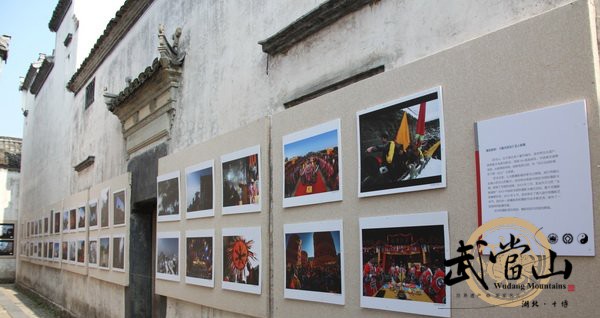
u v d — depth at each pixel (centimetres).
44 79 2000
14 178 2617
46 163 1831
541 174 282
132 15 1016
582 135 267
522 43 298
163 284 748
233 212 571
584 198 264
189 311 691
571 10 277
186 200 692
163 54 775
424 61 354
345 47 451
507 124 300
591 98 266
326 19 469
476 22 340
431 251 338
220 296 589
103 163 1154
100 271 1098
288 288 473
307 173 458
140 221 968
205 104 701
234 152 579
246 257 540
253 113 581
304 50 504
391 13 407
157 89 838
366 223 388
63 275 1460
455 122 329
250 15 606
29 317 1394
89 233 1202
